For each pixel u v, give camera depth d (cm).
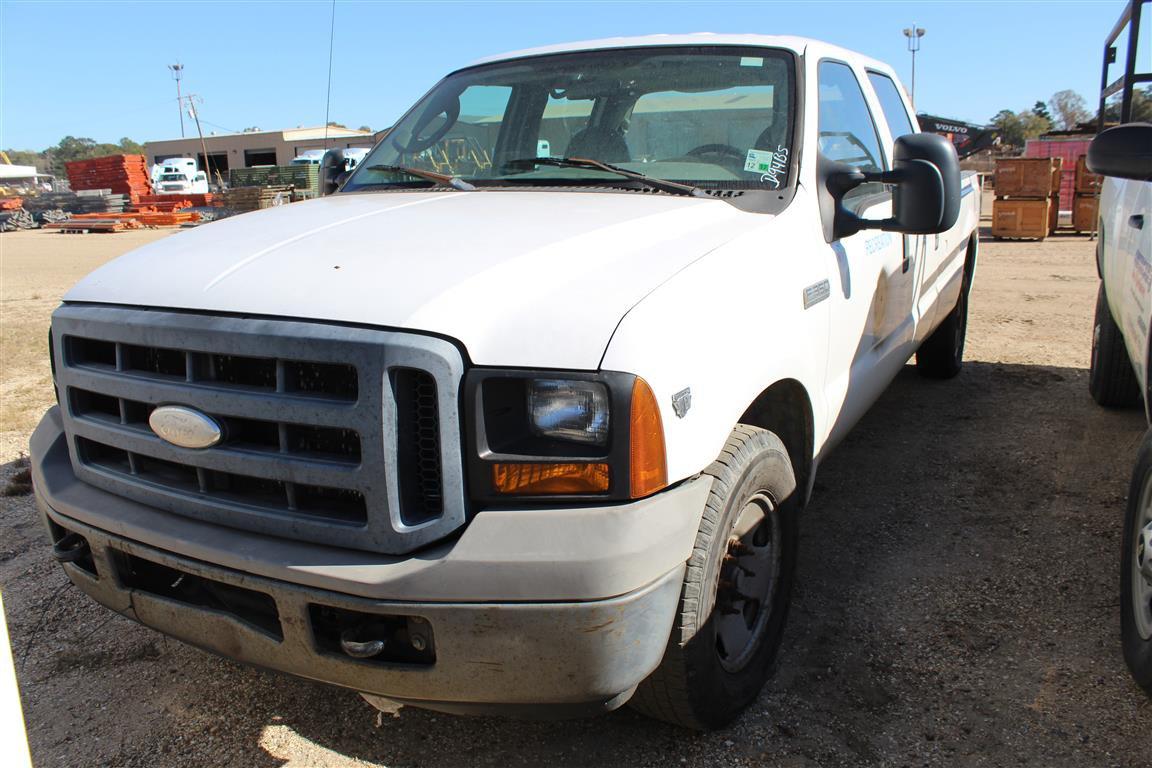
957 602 343
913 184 302
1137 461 303
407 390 202
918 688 291
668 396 210
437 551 202
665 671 238
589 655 201
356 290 215
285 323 211
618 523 199
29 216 3497
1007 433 529
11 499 468
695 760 260
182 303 229
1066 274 1146
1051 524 406
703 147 325
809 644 318
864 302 356
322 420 205
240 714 288
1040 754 259
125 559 246
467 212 283
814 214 311
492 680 204
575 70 367
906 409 581
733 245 264
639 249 247
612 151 336
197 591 236
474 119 370
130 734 278
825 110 347
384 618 210
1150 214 352
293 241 255
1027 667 300
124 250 2191
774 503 279
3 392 675
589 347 203
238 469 219
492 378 202
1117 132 278
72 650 326
